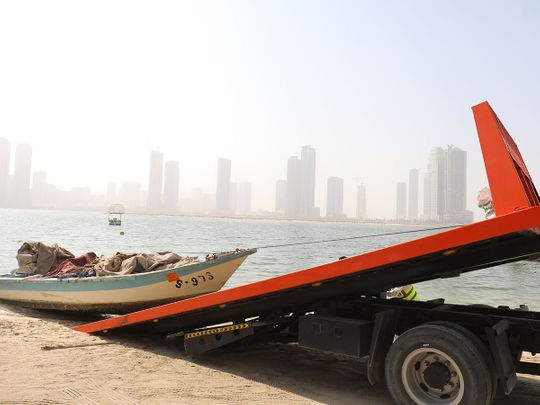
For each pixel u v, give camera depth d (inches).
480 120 181.2
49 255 485.7
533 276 882.8
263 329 240.8
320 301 225.6
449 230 174.1
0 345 264.7
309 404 190.9
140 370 228.7
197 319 260.1
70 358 244.2
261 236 3398.1
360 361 258.5
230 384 212.7
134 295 394.3
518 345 186.5
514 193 168.9
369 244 3016.7
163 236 2910.9
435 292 690.2
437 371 172.2
